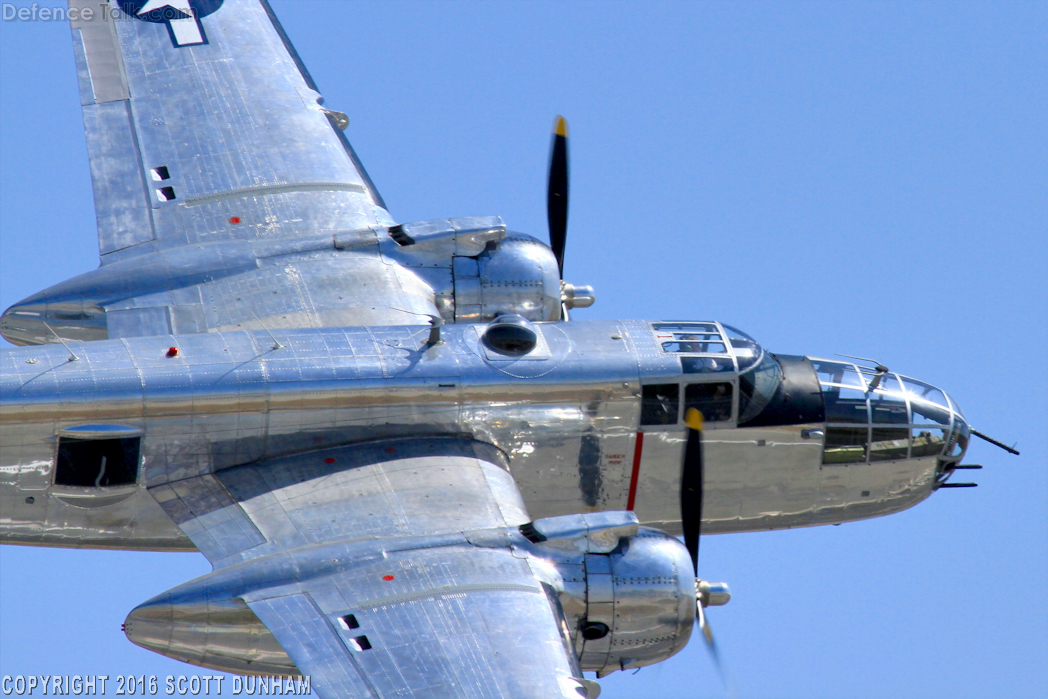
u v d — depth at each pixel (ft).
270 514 205.16
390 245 250.16
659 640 202.59
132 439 211.00
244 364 215.51
